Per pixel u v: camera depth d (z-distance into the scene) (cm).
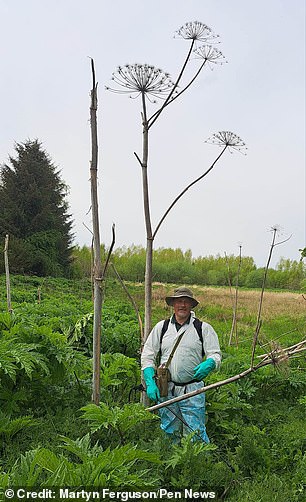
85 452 427
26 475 368
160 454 493
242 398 752
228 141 628
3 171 4684
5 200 4519
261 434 610
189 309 594
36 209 4638
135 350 875
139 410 499
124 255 7519
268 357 543
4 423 515
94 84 571
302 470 526
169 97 621
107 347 855
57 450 497
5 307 1127
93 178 578
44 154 4834
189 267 6594
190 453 484
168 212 642
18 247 4241
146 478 447
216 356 571
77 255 5466
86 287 3484
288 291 4347
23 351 544
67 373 614
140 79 596
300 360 923
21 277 3475
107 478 389
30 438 525
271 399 791
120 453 416
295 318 2180
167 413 572
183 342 579
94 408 492
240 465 534
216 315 2306
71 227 4900
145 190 639
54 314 1126
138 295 2880
